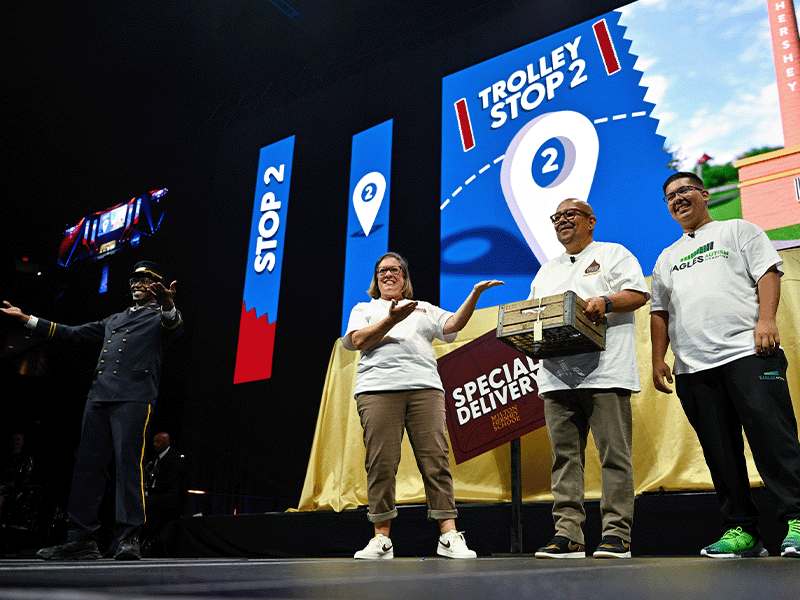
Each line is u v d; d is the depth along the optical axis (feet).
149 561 5.86
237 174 23.62
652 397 8.06
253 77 24.56
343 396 10.50
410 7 21.61
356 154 20.21
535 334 6.14
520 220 15.65
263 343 19.74
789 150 12.85
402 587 2.05
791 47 13.50
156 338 8.86
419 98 20.02
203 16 21.86
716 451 6.11
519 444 8.18
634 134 14.69
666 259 7.10
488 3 19.88
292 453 19.56
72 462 26.11
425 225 18.52
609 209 14.39
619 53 15.58
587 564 4.18
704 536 7.21
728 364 6.08
